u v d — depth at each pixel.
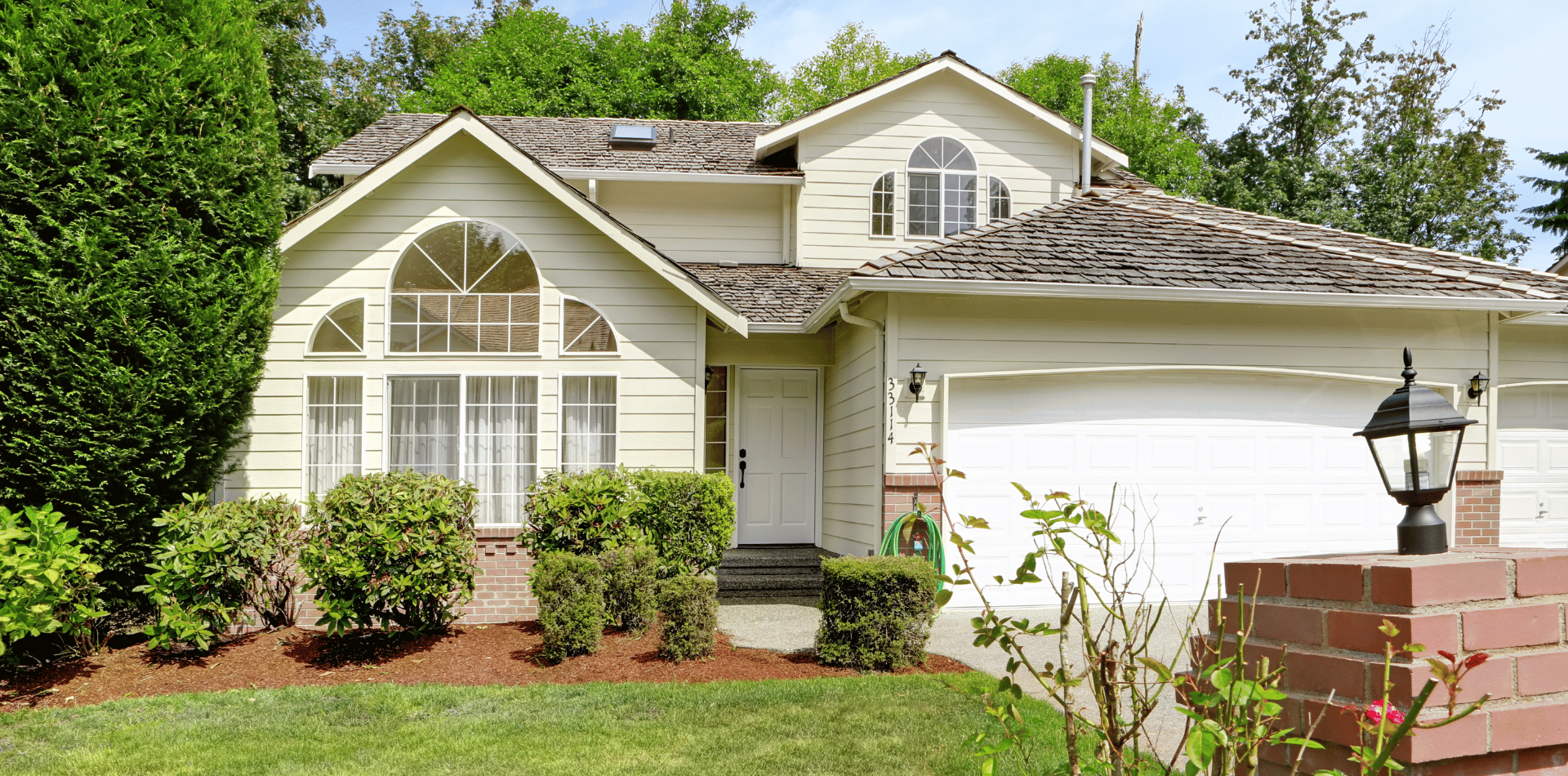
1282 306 11.51
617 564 9.62
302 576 10.35
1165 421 11.30
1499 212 35.94
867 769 5.92
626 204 15.95
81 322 8.62
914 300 10.90
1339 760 2.33
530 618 10.90
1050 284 10.56
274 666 8.78
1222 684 2.31
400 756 6.34
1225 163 34.78
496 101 28.31
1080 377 11.20
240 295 9.62
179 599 9.02
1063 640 2.89
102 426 8.76
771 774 5.89
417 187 11.54
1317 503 11.55
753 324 12.77
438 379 11.52
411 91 33.84
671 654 8.59
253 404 11.25
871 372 11.60
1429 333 11.79
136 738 6.76
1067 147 16.28
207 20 9.59
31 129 8.55
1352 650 2.28
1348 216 30.39
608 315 11.68
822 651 8.47
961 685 7.70
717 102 29.81
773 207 16.19
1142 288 10.69
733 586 12.32
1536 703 2.22
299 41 28.12
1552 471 12.76
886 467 10.82
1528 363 12.76
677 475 10.84
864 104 15.75
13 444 8.50
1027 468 11.05
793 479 14.50
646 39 32.28
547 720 7.00
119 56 8.95
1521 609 2.23
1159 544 11.19
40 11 8.75
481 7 35.97
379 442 11.37
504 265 11.62
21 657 8.77
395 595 9.06
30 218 8.70
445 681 8.33
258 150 9.98
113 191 8.83
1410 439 2.85
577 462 11.58
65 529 8.09
